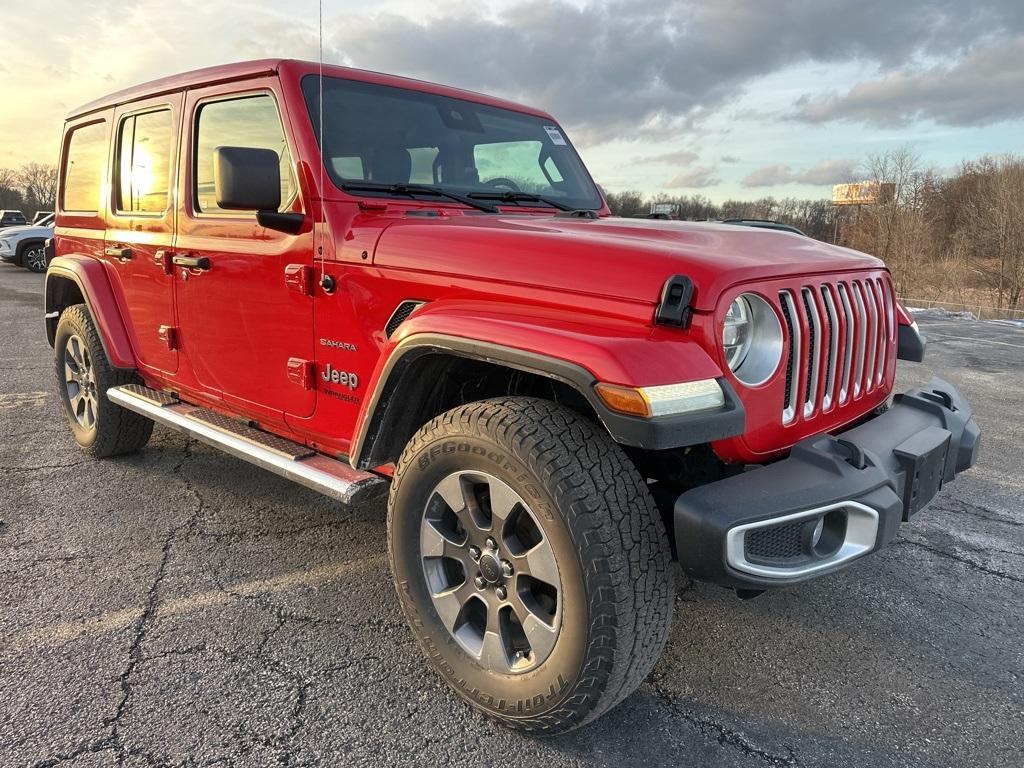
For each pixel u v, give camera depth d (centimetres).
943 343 977
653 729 214
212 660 242
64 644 249
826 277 232
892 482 206
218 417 333
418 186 293
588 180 387
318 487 253
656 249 202
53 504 369
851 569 316
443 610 221
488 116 343
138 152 361
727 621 274
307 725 212
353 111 285
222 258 302
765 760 203
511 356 190
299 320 273
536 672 199
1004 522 366
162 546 325
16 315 1078
